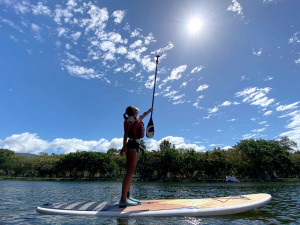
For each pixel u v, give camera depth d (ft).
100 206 15.16
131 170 15.11
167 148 217.56
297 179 188.96
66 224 11.23
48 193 50.42
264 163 186.80
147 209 13.74
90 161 243.60
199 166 200.85
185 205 14.87
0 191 57.31
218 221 12.19
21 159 314.14
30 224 11.60
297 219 14.29
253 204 15.48
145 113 16.51
